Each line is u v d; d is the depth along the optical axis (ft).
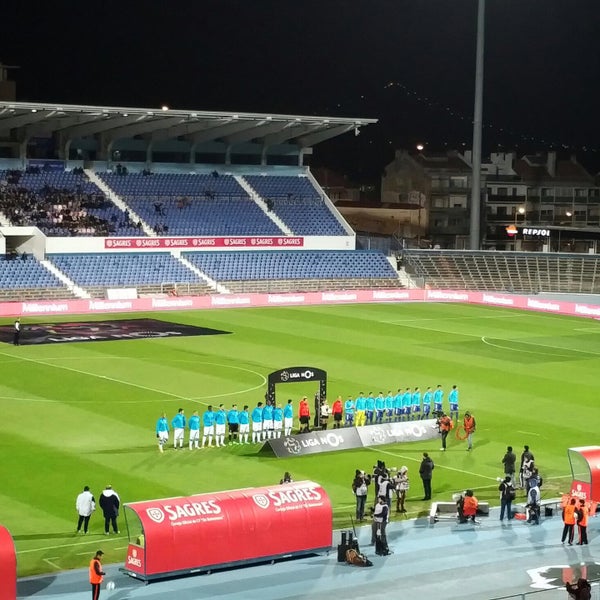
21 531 132.87
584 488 146.10
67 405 199.82
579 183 563.07
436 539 133.69
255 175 419.95
